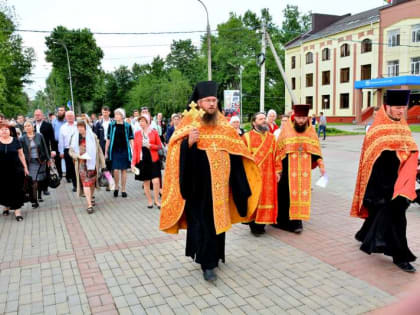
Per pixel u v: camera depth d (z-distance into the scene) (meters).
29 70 47.41
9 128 6.98
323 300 3.76
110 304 3.79
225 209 4.23
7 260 4.99
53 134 10.19
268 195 5.57
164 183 4.38
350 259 4.76
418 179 6.94
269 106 54.84
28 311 3.69
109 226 6.43
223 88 54.47
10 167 6.80
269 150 5.62
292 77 51.25
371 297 3.80
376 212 4.64
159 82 64.69
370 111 39.72
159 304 3.76
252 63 49.47
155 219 6.81
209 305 3.72
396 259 4.43
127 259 4.93
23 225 6.61
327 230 5.91
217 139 4.23
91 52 54.16
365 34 39.69
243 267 4.58
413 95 37.56
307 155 5.72
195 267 4.63
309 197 5.74
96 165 7.56
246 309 3.63
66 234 6.04
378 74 38.62
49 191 9.67
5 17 34.31
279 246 5.26
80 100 55.81
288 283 4.14
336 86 43.88
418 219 6.33
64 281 4.33
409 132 4.52
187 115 4.25
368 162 4.59
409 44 35.47
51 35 52.97
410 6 34.97
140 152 7.43
